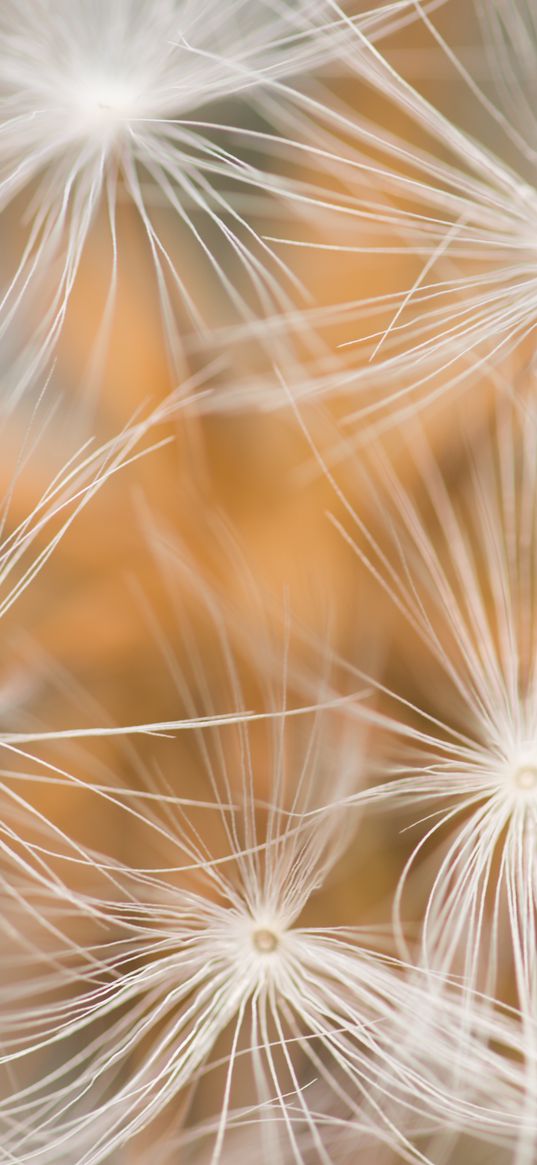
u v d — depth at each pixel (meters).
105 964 0.08
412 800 0.07
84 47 0.08
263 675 0.08
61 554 0.08
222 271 0.08
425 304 0.08
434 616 0.08
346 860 0.08
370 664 0.08
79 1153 0.08
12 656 0.08
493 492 0.08
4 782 0.08
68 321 0.08
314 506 0.08
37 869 0.08
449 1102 0.07
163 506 0.08
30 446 0.08
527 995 0.07
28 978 0.08
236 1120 0.08
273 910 0.07
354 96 0.08
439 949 0.07
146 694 0.08
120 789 0.07
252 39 0.08
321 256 0.08
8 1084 0.08
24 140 0.08
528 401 0.08
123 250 0.08
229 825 0.08
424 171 0.08
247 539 0.08
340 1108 0.08
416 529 0.08
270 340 0.08
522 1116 0.07
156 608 0.08
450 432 0.08
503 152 0.08
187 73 0.08
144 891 0.08
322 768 0.08
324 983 0.07
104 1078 0.08
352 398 0.08
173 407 0.08
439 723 0.07
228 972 0.07
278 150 0.08
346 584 0.08
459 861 0.07
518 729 0.07
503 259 0.08
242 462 0.08
